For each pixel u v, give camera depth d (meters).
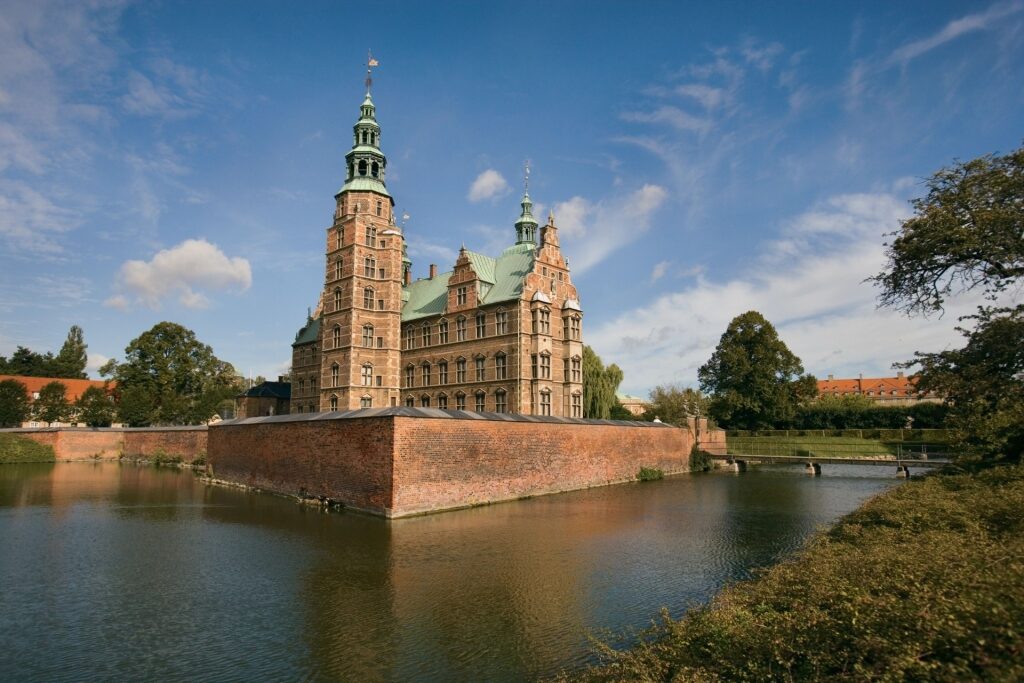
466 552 23.17
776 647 8.30
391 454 31.47
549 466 43.03
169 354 88.00
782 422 85.12
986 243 26.75
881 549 11.73
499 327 56.12
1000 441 26.22
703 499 39.25
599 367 79.50
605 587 18.67
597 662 13.15
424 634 14.95
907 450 66.81
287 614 16.42
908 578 9.22
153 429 73.44
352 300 61.50
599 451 49.22
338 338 62.72
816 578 10.98
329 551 23.41
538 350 55.03
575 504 36.56
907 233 29.06
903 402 118.44
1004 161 27.33
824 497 40.50
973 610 7.20
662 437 59.66
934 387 29.89
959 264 28.94
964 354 29.02
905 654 6.83
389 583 19.12
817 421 85.44
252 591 18.44
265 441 44.19
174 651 14.11
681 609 16.61
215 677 12.77
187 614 16.53
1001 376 27.80
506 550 23.53
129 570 20.94
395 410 33.16
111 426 88.62
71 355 124.50
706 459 65.38
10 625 15.84
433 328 62.59
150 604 17.39
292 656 13.76
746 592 13.41
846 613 8.20
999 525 14.52
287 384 91.00
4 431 73.56
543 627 15.36
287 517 31.48
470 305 58.91
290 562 21.80
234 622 15.88
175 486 46.72
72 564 21.81
